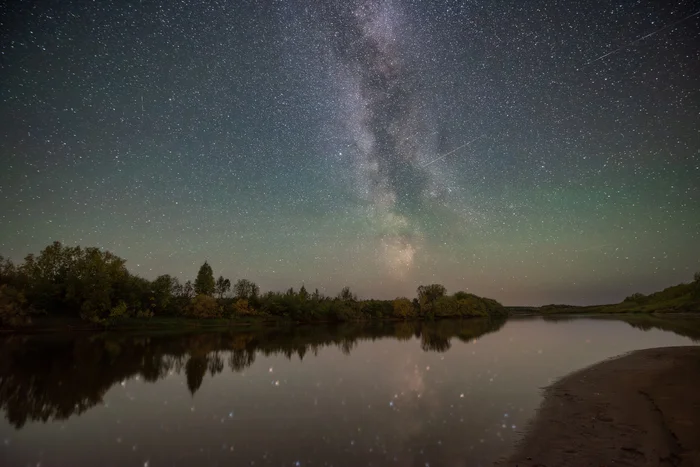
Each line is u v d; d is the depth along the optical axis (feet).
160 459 36.04
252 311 313.32
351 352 118.52
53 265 221.05
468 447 37.14
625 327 221.66
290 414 50.16
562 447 35.96
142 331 212.64
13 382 72.95
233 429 44.37
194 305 273.95
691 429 39.27
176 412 52.01
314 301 357.41
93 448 39.01
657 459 32.45
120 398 60.23
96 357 106.73
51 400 59.47
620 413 45.78
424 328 262.26
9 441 41.24
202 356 109.70
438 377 73.82
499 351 114.83
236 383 70.95
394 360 99.25
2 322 185.98
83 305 203.62
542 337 163.53
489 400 55.26
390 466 33.24
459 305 469.98
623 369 75.05
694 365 76.43
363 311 410.11
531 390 60.90
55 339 156.97
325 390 64.13
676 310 402.72
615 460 32.55
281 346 138.82
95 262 226.38
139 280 248.93
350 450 37.24
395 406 53.26
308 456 35.96
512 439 38.99
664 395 53.26
